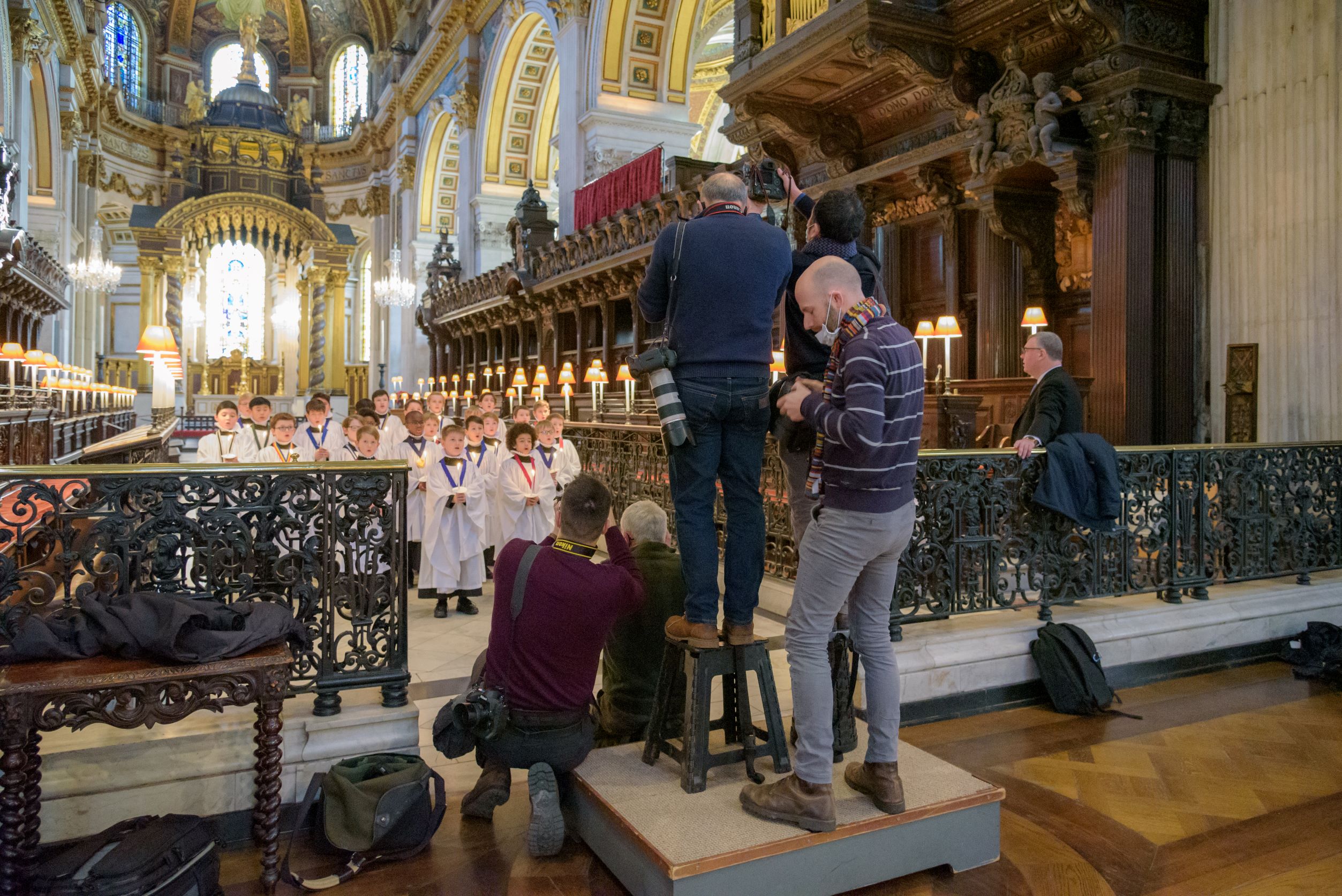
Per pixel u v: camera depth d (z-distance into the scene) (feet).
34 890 8.07
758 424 9.54
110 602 9.16
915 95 29.27
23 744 8.10
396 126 111.34
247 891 9.23
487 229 84.94
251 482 10.72
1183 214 23.12
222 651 8.84
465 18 86.02
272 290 117.08
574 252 52.85
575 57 58.70
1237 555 17.76
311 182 122.42
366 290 127.44
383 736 11.07
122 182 112.27
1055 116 23.44
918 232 33.06
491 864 9.83
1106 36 22.61
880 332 8.58
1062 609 16.24
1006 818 10.84
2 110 54.29
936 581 14.66
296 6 126.00
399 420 27.27
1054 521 15.74
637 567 11.29
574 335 58.39
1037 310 25.61
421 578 22.06
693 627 9.71
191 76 121.39
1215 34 23.18
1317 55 21.13
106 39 109.09
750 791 9.28
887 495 8.66
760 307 9.34
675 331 9.43
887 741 9.36
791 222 34.09
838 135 31.99
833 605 8.90
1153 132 22.71
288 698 11.75
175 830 8.66
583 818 10.15
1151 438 22.86
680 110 58.49
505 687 10.09
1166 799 11.35
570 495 10.32
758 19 30.14
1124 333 22.41
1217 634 16.78
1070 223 27.78
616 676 11.91
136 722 8.47
